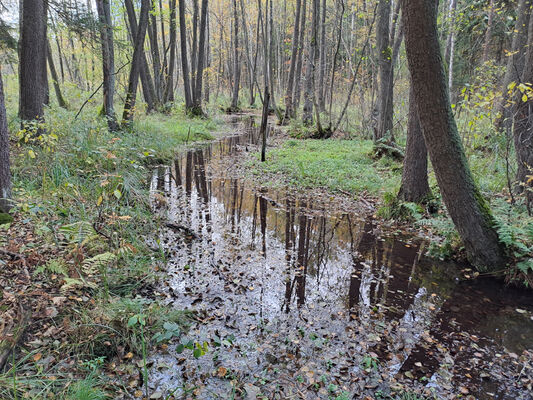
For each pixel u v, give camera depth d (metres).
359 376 3.24
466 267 5.37
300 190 9.11
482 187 7.43
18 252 4.25
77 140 8.45
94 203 5.85
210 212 7.40
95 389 2.78
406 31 4.57
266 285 4.75
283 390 3.03
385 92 11.70
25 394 2.57
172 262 5.13
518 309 4.41
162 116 20.20
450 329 3.99
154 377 3.06
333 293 4.64
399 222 7.07
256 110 35.91
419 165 7.05
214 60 45.44
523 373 3.34
